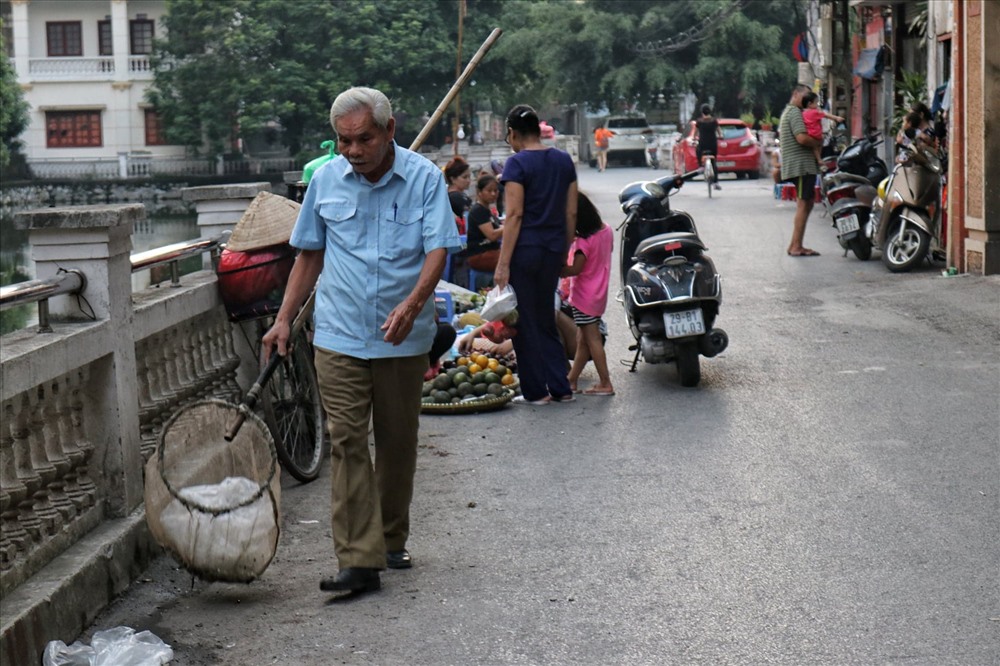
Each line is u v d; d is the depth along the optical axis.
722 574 5.19
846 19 25.91
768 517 5.94
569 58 52.25
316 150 50.25
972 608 4.70
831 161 17.72
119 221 5.22
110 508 5.36
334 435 5.15
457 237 5.18
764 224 20.48
